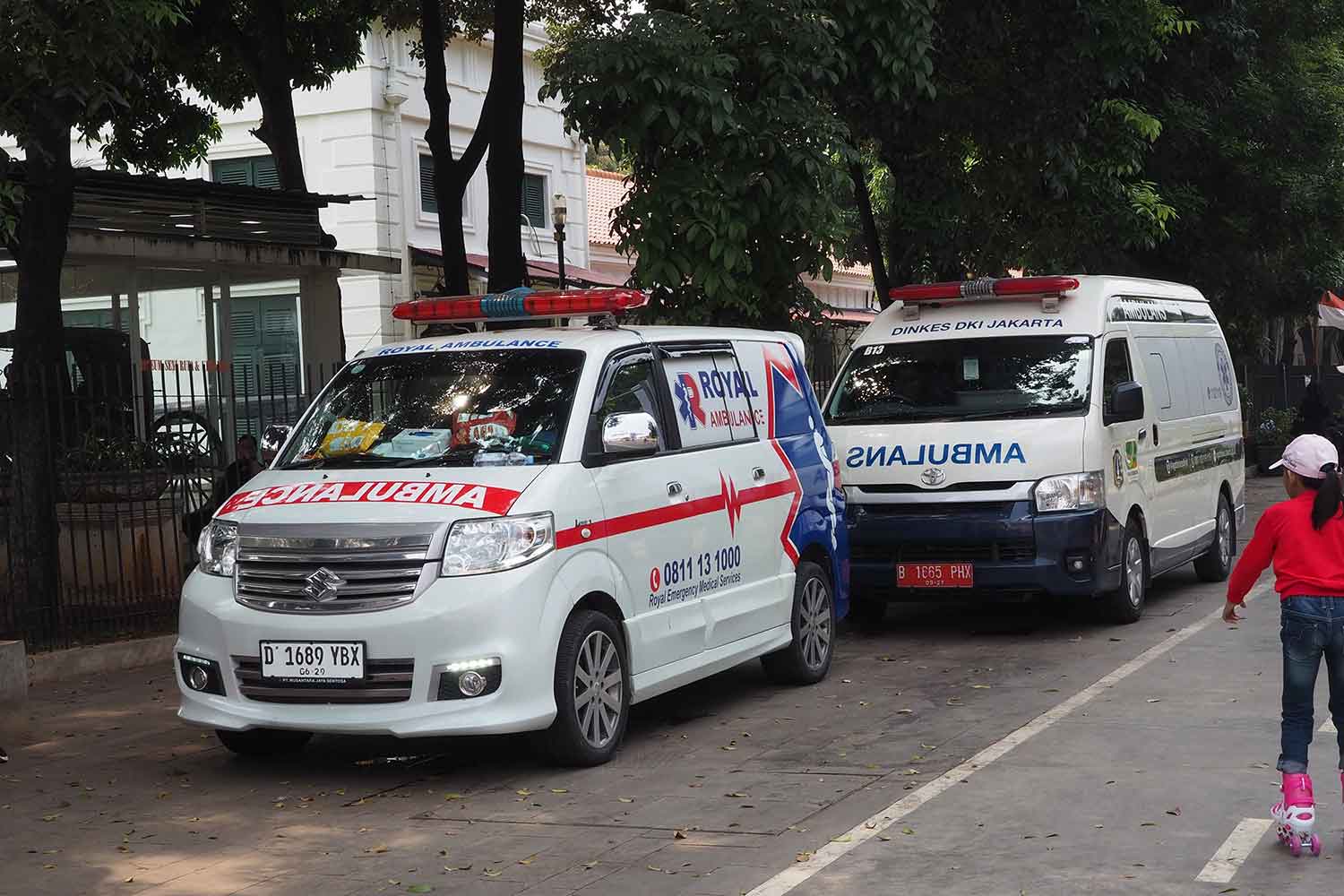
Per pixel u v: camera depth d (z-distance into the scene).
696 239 12.48
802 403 10.48
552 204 33.75
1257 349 31.14
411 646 7.32
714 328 9.80
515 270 15.48
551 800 7.21
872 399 12.16
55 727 9.57
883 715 8.91
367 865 6.27
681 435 8.97
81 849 6.70
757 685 10.16
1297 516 6.04
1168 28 17.27
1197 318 14.95
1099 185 18.45
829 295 43.78
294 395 18.33
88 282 17.66
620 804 7.08
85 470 12.86
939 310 12.73
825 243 13.02
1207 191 23.80
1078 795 6.85
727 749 8.19
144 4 10.48
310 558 7.55
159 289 18.33
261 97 18.81
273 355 19.48
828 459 10.56
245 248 18.17
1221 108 22.86
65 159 12.50
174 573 13.66
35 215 12.54
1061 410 11.52
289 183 18.94
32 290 12.60
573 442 8.06
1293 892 5.42
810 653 10.07
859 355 12.57
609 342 8.67
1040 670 10.09
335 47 20.81
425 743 8.67
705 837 6.45
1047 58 16.77
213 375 18.77
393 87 28.88
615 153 12.56
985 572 11.23
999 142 17.41
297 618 7.50
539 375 8.46
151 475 13.30
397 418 8.48
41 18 9.84
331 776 7.97
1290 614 5.98
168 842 6.77
